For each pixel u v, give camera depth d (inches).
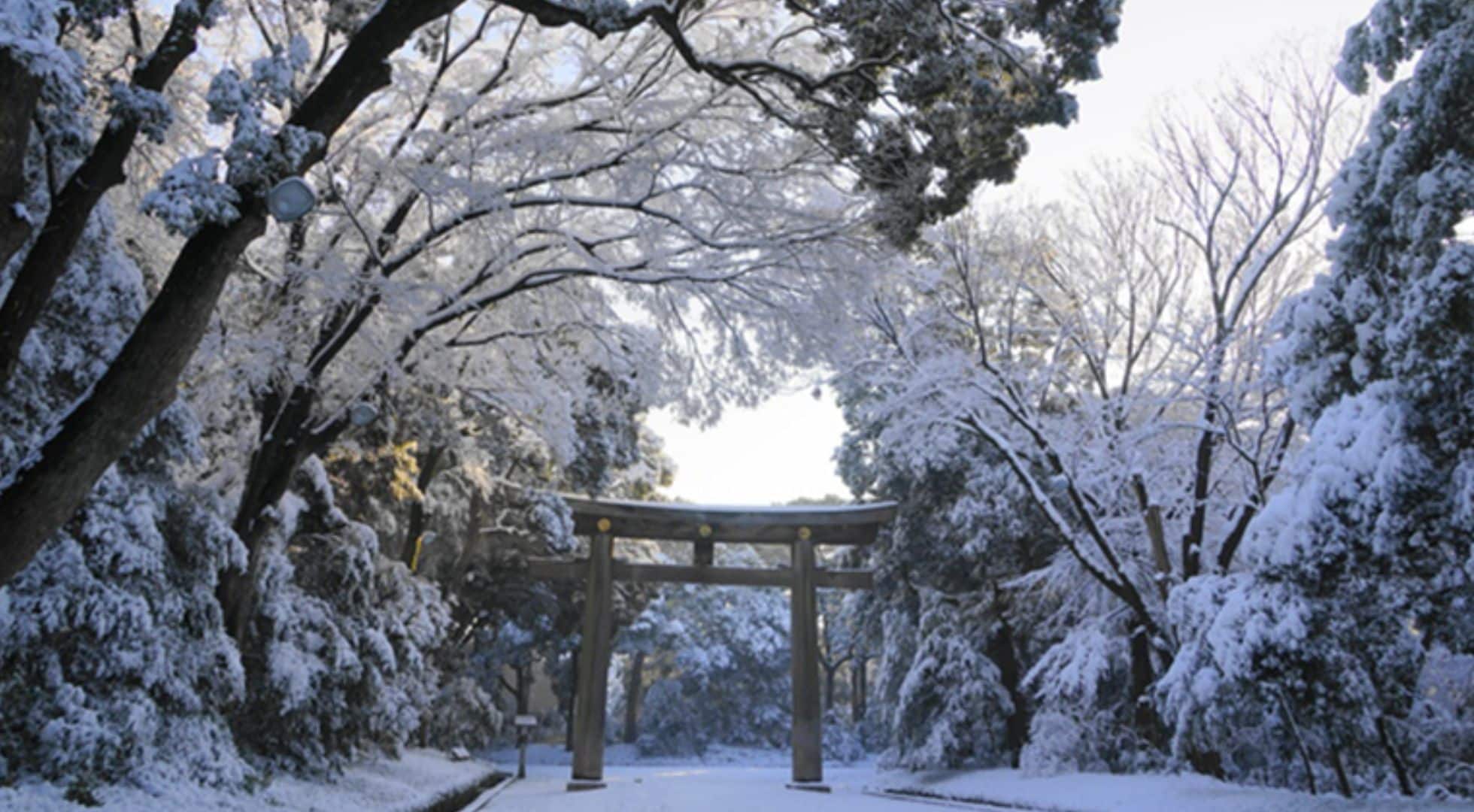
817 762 960.9
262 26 446.0
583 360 592.1
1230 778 695.1
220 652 423.2
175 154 448.5
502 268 454.6
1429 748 524.7
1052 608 946.1
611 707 2293.3
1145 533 829.8
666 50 425.1
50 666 338.6
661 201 447.8
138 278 377.4
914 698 967.6
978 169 328.5
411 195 447.2
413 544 925.2
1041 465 784.9
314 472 567.2
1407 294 375.6
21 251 333.7
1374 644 447.5
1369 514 411.2
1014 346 840.9
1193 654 527.2
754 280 450.0
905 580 1112.2
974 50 313.3
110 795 333.1
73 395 360.8
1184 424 725.3
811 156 426.0
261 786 441.1
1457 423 389.7
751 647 1961.1
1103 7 295.1
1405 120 407.2
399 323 473.1
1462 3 384.8
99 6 225.3
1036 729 813.9
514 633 1480.1
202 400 471.2
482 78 484.1
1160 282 789.9
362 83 251.9
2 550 204.1
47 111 236.2
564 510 1000.9
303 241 470.6
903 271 539.5
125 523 371.6
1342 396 454.6
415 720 703.1
